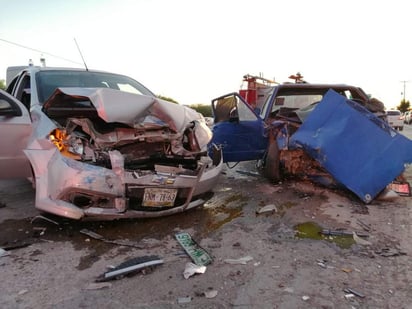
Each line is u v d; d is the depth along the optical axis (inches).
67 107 144.8
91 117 140.2
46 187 127.4
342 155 174.9
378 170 170.4
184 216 155.9
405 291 93.7
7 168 152.7
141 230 138.3
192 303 88.5
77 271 105.5
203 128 159.3
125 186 125.7
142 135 135.4
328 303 88.3
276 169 214.1
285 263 110.3
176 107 150.9
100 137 131.2
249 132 223.5
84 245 124.3
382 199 175.9
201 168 141.3
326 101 189.6
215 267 107.8
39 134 137.4
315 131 186.9
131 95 138.8
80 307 87.0
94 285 97.1
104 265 109.2
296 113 222.2
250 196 190.4
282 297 91.0
